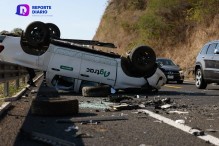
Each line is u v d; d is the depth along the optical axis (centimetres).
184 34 4100
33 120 746
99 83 1392
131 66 1391
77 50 1375
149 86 1429
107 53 1395
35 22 1342
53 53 1366
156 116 789
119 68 1394
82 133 602
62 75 1371
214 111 896
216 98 1240
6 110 872
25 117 779
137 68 1377
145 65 1386
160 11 4556
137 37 5338
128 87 1408
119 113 852
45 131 631
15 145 529
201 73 1758
